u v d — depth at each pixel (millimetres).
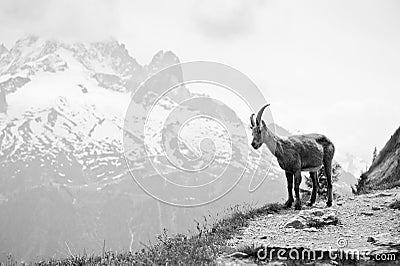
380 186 27391
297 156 21391
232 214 20531
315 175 22500
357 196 23641
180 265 13273
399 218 18406
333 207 21359
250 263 13664
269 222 19094
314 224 17969
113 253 15477
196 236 17578
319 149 21953
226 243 15945
